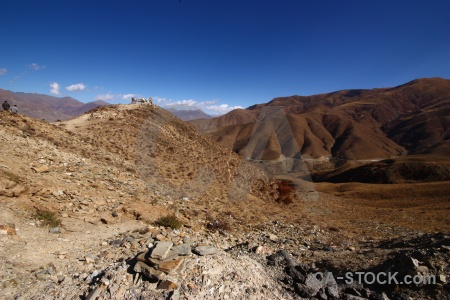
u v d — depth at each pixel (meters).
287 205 18.98
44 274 7.01
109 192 15.26
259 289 6.92
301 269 8.59
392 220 29.30
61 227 10.12
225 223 15.20
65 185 13.93
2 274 6.64
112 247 9.20
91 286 6.48
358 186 90.12
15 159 14.46
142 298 5.89
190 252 7.38
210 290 6.31
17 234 8.63
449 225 27.08
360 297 7.27
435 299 7.21
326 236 16.08
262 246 10.60
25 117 26.06
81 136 28.81
